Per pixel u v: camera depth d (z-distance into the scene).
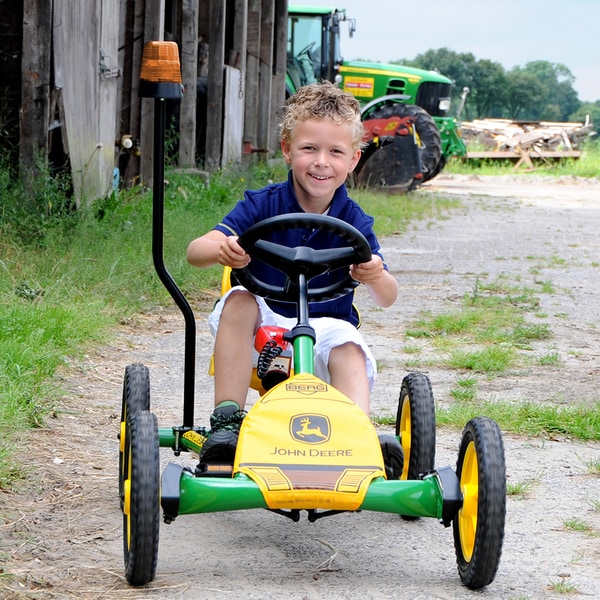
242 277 3.55
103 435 4.83
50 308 6.70
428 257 12.12
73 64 9.62
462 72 102.56
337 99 3.70
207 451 3.33
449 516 3.10
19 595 3.04
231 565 3.42
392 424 5.28
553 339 7.74
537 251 13.20
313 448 3.13
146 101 12.84
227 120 16.25
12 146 9.37
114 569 3.32
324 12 22.36
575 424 5.32
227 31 18.25
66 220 8.83
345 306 3.90
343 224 3.41
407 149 19.73
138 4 13.04
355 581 3.30
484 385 6.27
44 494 4.00
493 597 3.19
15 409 4.78
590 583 3.35
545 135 34.75
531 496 4.28
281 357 3.63
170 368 6.30
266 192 3.80
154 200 3.81
